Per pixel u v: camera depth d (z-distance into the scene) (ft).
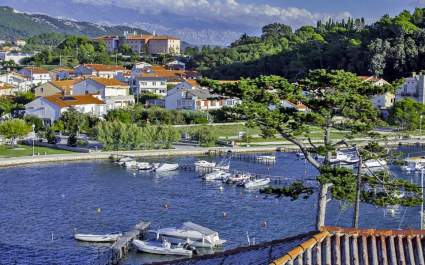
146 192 400.67
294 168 507.71
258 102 197.26
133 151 566.77
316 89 205.57
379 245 80.33
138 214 341.41
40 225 314.35
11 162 492.54
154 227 315.37
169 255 279.08
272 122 192.03
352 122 203.92
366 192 197.88
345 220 322.14
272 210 351.05
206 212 347.97
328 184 204.54
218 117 203.31
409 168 487.61
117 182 432.66
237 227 316.81
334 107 199.11
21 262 259.39
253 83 199.21
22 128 562.66
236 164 528.63
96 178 445.78
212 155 579.07
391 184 198.29
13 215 332.39
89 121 643.04
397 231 82.02
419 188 202.08
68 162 516.73
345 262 78.02
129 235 290.56
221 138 641.81
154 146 586.04
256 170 499.10
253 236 300.81
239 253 88.48
